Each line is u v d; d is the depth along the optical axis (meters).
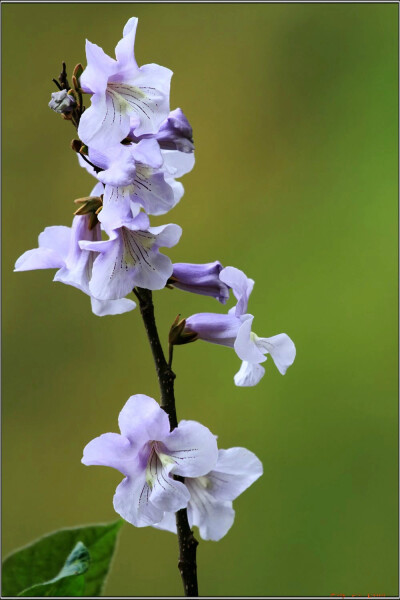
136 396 1.00
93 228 1.03
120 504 1.00
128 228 1.00
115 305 1.03
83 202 1.03
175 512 1.02
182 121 1.01
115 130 0.99
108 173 0.99
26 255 1.03
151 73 1.00
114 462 1.00
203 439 1.00
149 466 1.00
